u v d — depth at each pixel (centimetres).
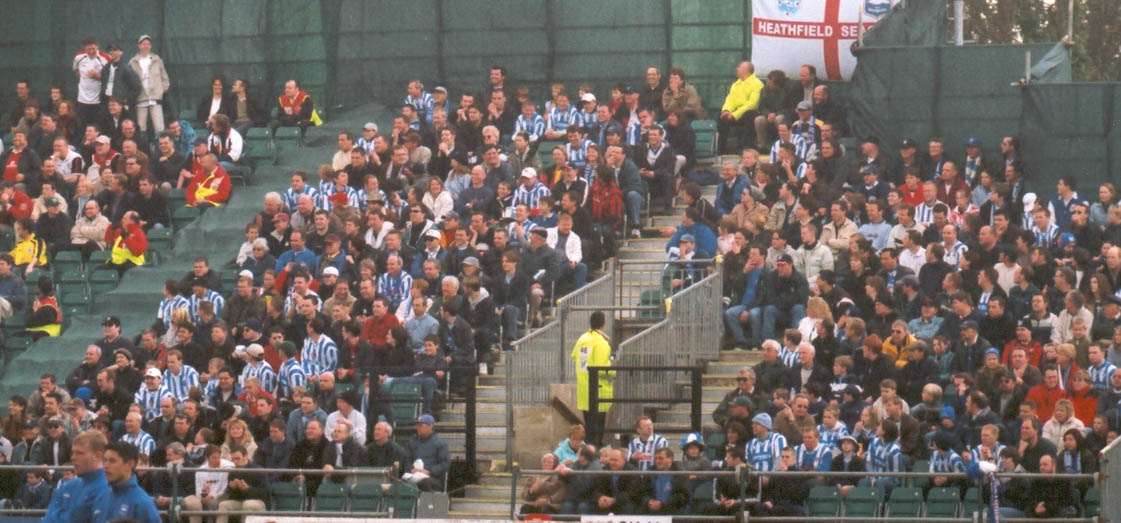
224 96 12206
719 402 8994
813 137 10850
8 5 12888
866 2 11225
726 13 12044
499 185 10494
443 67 12412
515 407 8862
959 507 7625
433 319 9188
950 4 16462
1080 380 8119
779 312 9331
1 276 10431
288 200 10762
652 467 8162
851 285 9275
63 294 10612
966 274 9094
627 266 10175
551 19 12256
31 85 12875
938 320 8850
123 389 9019
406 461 8338
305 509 8056
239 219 11081
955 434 7881
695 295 9219
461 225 9994
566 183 10362
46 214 11006
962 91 10706
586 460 8006
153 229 10994
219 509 7962
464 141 11156
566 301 9188
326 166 10862
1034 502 7450
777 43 11369
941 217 9575
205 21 12688
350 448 8219
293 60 12612
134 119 12225
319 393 8788
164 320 9888
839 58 11262
